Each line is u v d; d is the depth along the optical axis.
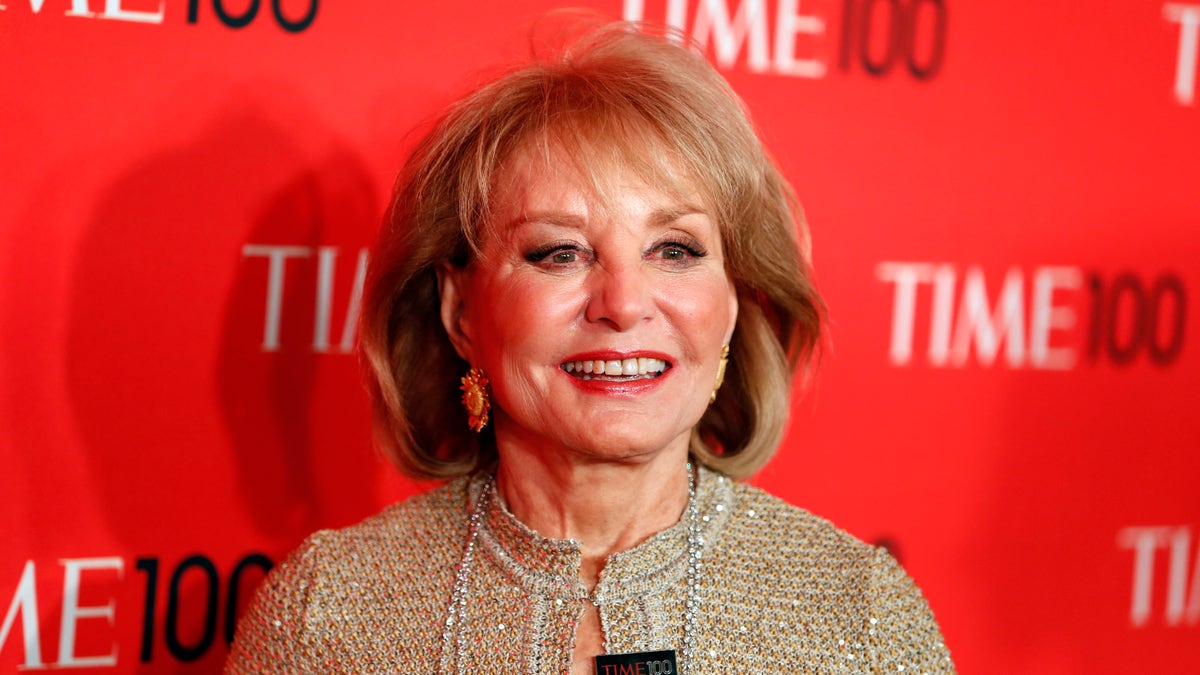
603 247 1.62
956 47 2.58
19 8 2.11
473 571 1.79
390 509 1.93
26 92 2.12
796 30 2.49
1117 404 2.77
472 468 1.98
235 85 2.23
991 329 2.67
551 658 1.68
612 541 1.77
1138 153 2.72
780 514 1.84
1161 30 2.70
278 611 1.81
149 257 2.22
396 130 2.32
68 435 2.21
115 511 2.25
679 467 1.80
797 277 1.84
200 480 2.30
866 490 2.62
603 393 1.65
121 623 2.28
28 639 2.21
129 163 2.19
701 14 2.43
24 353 2.17
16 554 2.20
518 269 1.67
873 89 2.55
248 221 2.27
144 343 2.24
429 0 2.31
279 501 2.36
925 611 1.75
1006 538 2.73
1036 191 2.66
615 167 1.62
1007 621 2.74
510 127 1.67
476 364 1.81
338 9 2.27
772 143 2.49
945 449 2.66
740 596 1.73
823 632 1.71
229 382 2.30
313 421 2.37
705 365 1.69
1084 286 2.71
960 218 2.62
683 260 1.69
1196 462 2.84
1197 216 2.77
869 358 2.59
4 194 2.13
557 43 1.99
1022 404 2.71
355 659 1.76
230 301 2.28
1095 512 2.78
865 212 2.56
